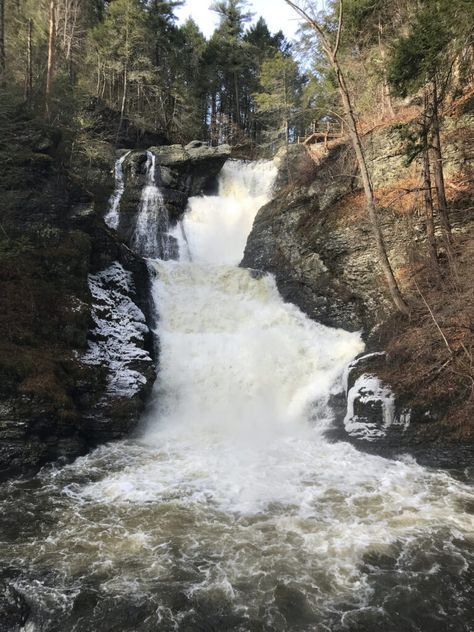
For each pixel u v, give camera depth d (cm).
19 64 2858
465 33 1213
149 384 1367
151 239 2661
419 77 1259
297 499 893
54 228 1536
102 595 612
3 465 1011
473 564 686
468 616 586
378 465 1066
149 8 4347
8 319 1238
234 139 4816
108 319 1482
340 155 2106
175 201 2853
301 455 1134
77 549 716
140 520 808
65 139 2092
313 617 580
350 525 795
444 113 1719
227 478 990
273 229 2272
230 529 781
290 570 669
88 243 1583
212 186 3153
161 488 938
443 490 930
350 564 684
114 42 3762
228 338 1602
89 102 3325
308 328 1794
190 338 1595
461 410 1096
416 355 1253
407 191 1523
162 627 558
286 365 1550
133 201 2725
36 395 1082
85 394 1223
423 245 1611
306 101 2845
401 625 568
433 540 747
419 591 628
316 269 1938
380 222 1745
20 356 1150
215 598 609
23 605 592
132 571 663
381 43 2067
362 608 596
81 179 2253
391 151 1852
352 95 2259
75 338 1319
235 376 1498
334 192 2048
